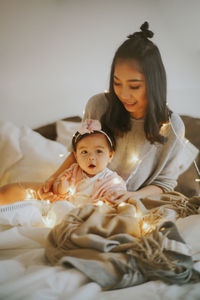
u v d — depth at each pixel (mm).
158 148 1493
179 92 2256
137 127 1472
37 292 806
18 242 1090
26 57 2100
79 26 2115
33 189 1501
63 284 858
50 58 2129
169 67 2221
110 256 933
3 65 2078
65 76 2174
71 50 2143
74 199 1378
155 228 1048
